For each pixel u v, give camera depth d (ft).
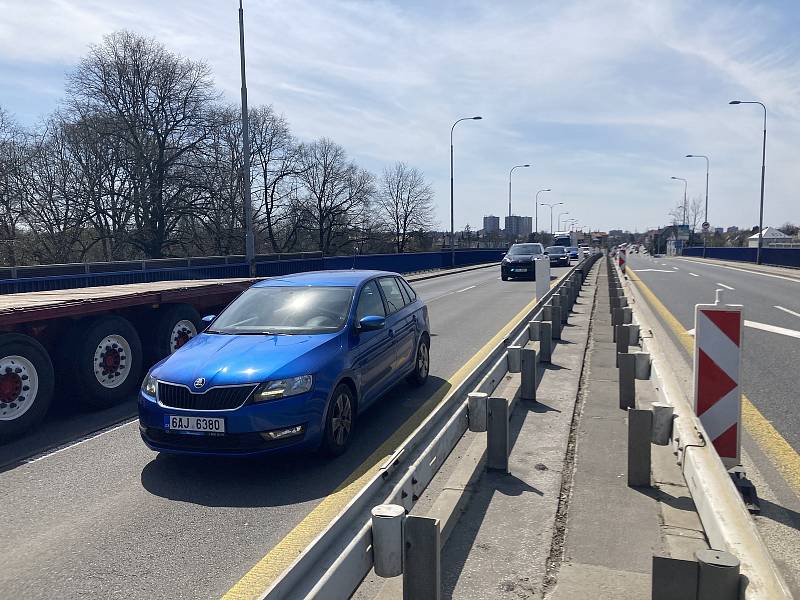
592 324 39.96
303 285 21.11
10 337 18.72
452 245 142.31
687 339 34.37
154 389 16.07
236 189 139.95
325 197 201.36
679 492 13.41
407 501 9.14
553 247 135.64
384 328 20.98
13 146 111.75
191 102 119.14
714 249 192.54
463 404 14.24
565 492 13.64
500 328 41.24
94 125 110.01
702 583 6.85
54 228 114.83
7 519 13.46
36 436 19.61
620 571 10.27
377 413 21.06
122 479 15.71
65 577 10.97
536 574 10.35
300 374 15.81
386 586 10.03
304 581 6.89
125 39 112.68
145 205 113.70
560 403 20.84
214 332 19.25
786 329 36.91
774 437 17.25
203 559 11.52
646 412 13.56
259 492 14.67
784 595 6.37
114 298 23.02
